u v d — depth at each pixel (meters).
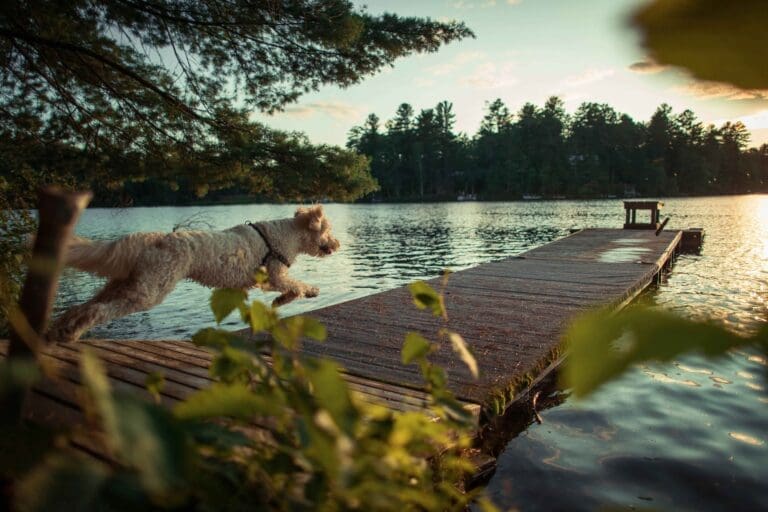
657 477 2.64
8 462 0.61
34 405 2.29
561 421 3.36
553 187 74.75
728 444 2.96
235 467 0.79
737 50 0.20
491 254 15.59
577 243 13.21
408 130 86.75
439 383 1.10
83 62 6.51
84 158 7.21
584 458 2.87
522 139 80.12
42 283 0.88
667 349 0.26
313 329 1.02
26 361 0.55
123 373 3.11
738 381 3.88
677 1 0.20
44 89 6.88
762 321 0.27
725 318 0.28
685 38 0.21
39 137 7.11
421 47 7.12
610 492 2.53
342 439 0.65
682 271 10.66
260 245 4.12
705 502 2.40
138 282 3.42
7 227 4.40
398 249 17.52
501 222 29.80
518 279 7.87
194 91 7.27
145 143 7.35
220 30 6.73
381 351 4.25
